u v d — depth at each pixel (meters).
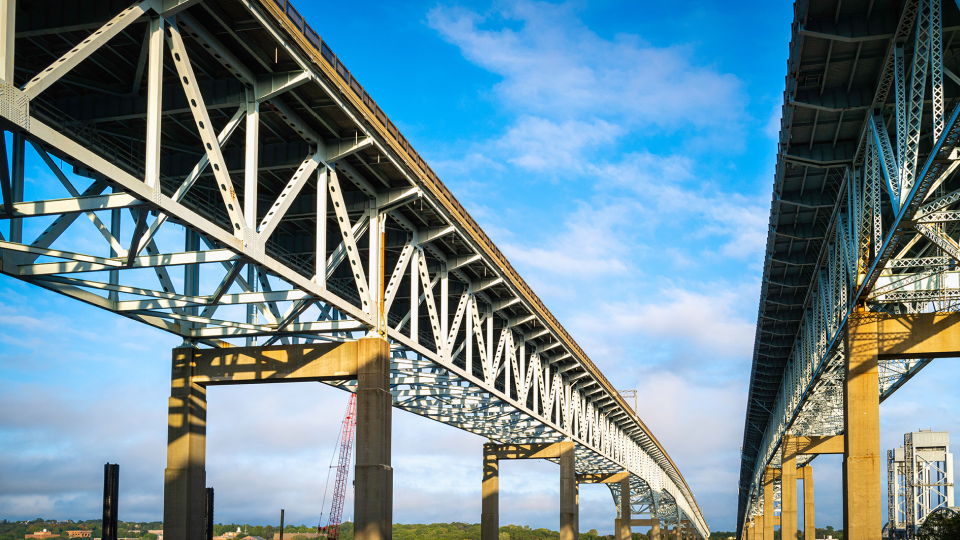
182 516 40.31
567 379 83.06
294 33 30.81
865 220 43.41
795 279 66.25
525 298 60.53
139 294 34.44
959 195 35.47
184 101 32.75
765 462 132.50
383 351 41.44
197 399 42.25
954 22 34.47
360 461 40.09
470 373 54.88
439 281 56.66
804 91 41.09
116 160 35.22
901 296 45.97
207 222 28.67
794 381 84.00
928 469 120.44
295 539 199.25
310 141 36.41
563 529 82.56
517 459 87.25
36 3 27.89
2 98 20.58
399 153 39.88
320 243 36.81
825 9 35.72
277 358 42.09
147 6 25.92
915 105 34.88
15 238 31.80
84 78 32.53
